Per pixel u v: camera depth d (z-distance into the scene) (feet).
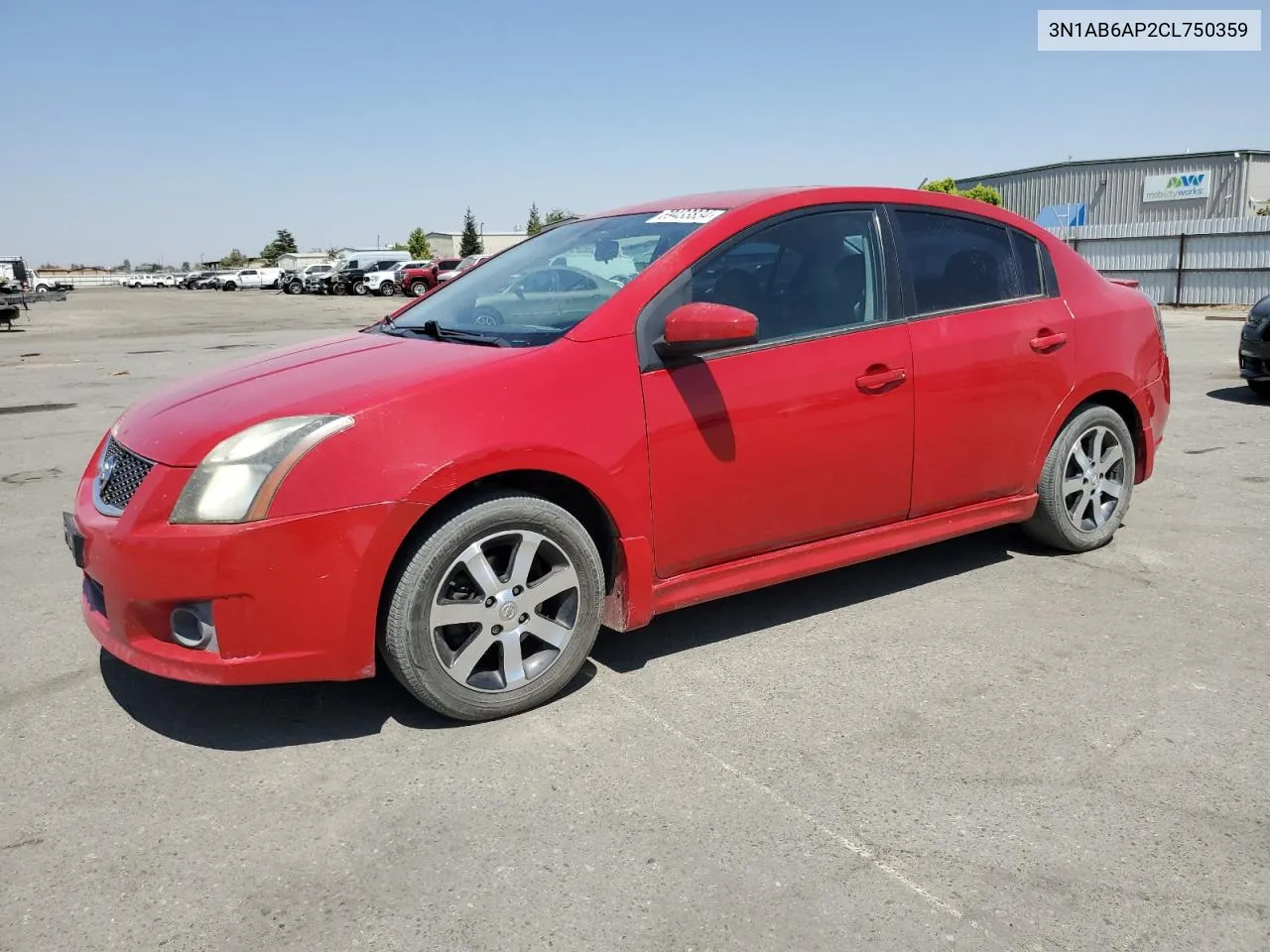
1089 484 14.61
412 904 7.29
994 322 13.03
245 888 7.50
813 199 11.91
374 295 147.74
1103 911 7.14
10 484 21.29
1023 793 8.64
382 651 9.58
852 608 13.03
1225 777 8.84
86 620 9.94
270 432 8.92
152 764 9.32
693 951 6.79
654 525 10.51
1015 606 13.01
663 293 10.62
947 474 12.79
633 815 8.37
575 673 10.70
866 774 8.99
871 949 6.78
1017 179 139.54
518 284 12.16
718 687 10.76
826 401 11.43
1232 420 26.30
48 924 7.11
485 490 9.66
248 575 8.71
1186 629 12.19
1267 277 76.59
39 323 91.15
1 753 9.54
